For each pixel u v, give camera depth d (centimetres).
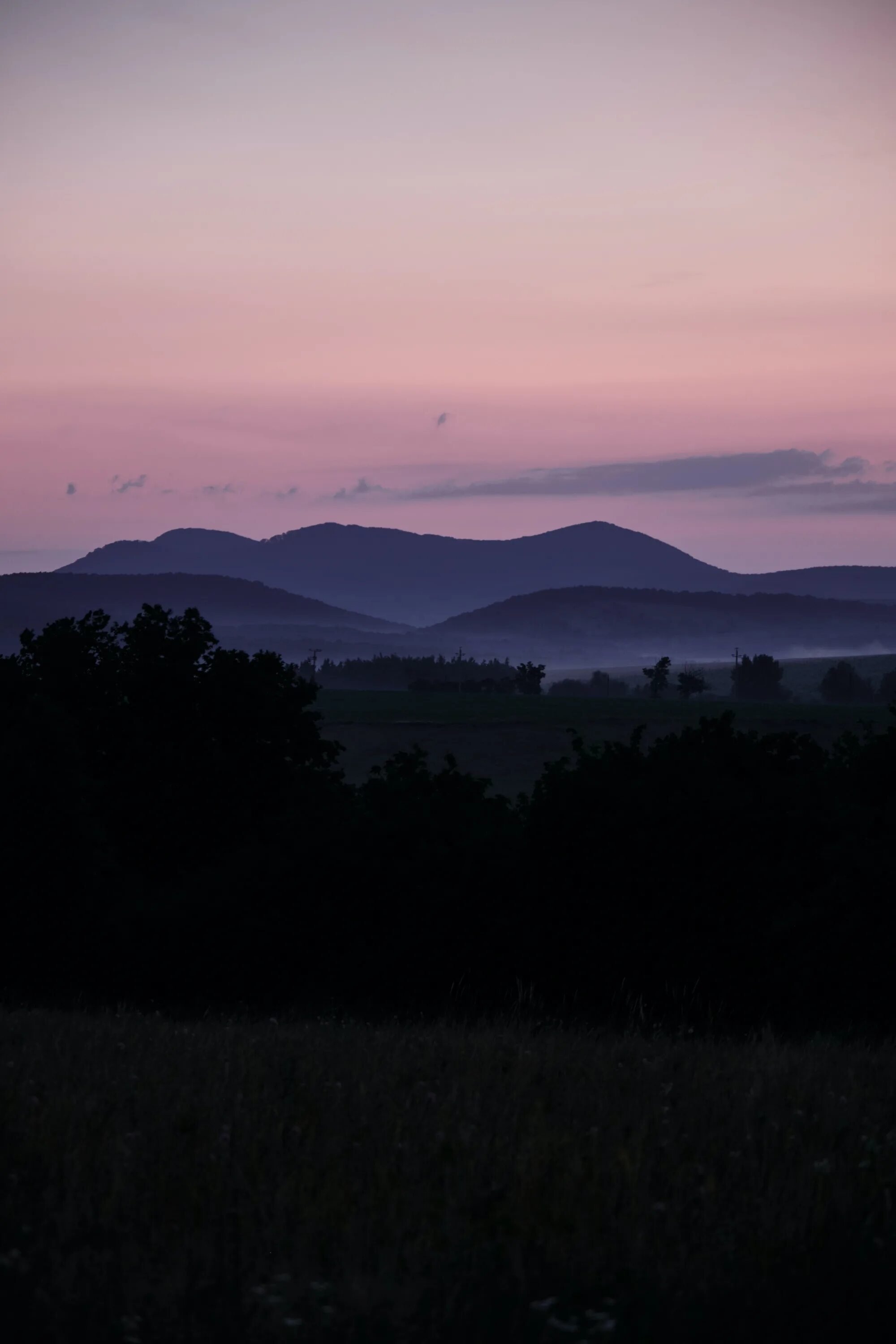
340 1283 1281
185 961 5838
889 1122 2045
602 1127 1898
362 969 5559
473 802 6650
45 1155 1694
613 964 5122
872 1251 1393
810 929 4766
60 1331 1167
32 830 6088
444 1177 1630
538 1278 1311
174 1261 1332
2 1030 3241
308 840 6028
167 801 7569
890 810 5106
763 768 5678
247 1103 2047
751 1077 2395
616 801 5266
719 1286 1298
